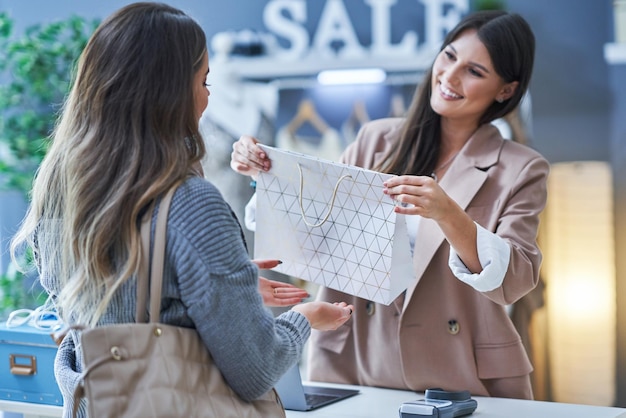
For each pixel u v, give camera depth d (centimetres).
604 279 413
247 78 459
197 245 144
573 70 415
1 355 227
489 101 235
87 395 137
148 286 146
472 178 232
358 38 443
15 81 464
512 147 236
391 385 234
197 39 156
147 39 150
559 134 418
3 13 451
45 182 158
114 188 146
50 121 446
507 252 205
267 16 455
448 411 189
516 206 225
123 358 140
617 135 411
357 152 255
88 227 147
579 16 413
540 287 417
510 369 226
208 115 462
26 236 164
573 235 417
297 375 203
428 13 432
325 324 175
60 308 164
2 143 455
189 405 142
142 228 145
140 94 149
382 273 192
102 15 480
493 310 226
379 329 235
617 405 410
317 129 451
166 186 146
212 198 147
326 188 196
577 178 416
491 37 227
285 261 206
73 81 166
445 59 234
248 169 216
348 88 445
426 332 229
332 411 205
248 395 150
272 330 148
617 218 413
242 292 145
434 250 227
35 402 224
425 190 190
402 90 436
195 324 146
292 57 453
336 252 198
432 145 243
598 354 412
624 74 409
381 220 191
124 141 148
